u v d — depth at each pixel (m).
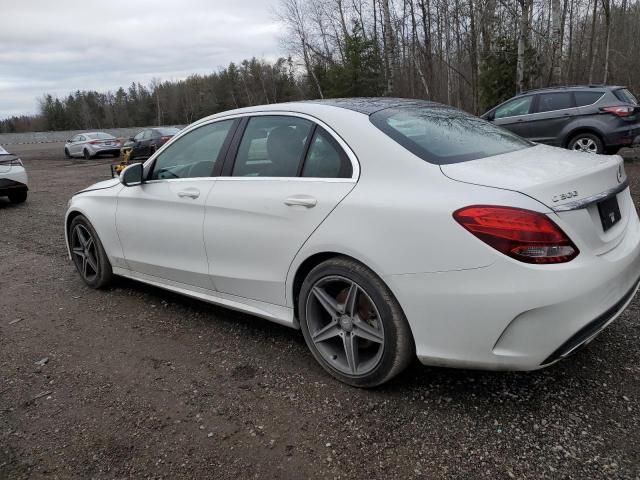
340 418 2.66
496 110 11.24
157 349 3.59
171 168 3.94
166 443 2.55
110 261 4.59
